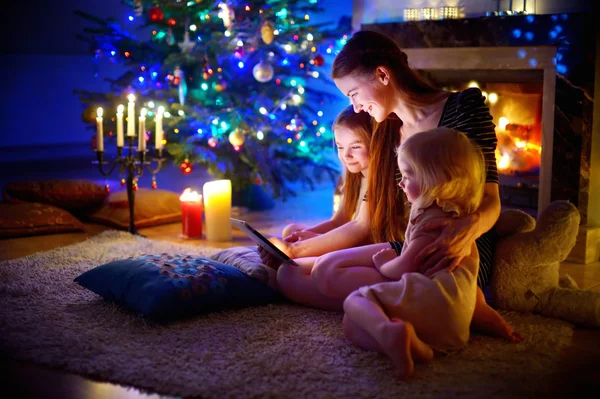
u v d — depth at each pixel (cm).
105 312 215
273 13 379
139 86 385
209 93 382
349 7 459
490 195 198
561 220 211
